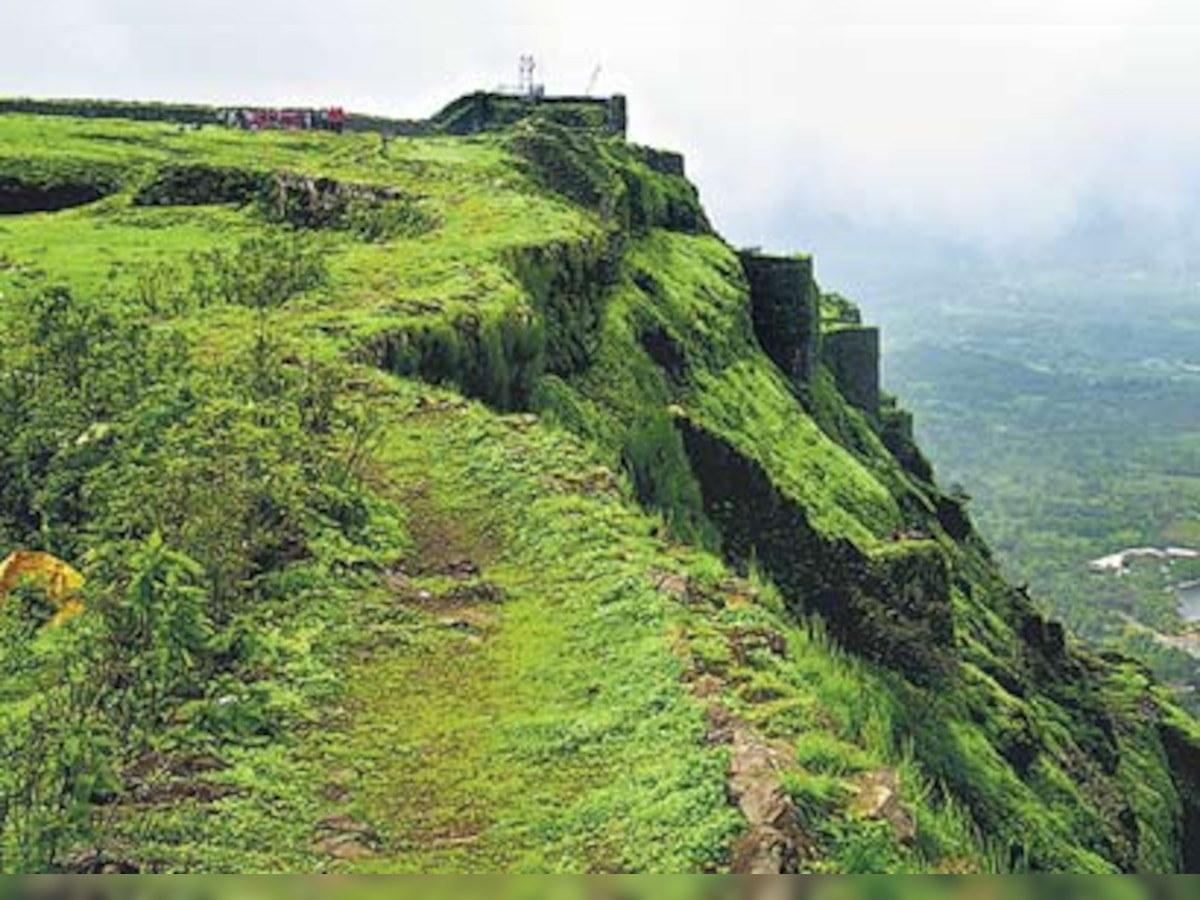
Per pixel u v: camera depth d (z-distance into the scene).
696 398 48.41
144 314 27.19
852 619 35.44
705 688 11.20
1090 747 45.47
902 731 17.78
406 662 12.36
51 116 66.75
